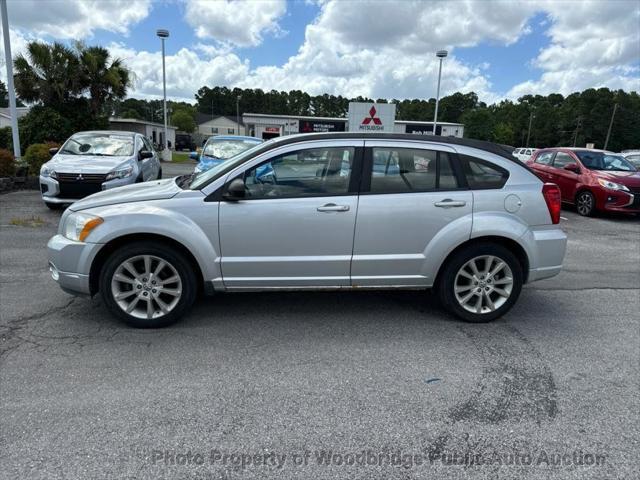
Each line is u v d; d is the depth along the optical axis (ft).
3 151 39.01
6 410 9.23
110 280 12.84
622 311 15.65
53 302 14.97
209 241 12.91
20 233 24.43
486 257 13.87
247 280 13.28
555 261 14.24
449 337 13.21
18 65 69.82
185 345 12.28
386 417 9.36
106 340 12.45
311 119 154.30
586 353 12.42
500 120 341.41
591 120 279.69
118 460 7.97
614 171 36.52
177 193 13.10
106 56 76.18
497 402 9.98
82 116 74.79
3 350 11.74
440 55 79.66
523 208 13.84
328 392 10.22
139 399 9.75
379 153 13.47
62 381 10.36
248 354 11.88
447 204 13.43
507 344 12.84
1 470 7.64
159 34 78.54
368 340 12.88
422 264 13.65
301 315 14.56
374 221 13.26
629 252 24.75
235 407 9.57
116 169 28.91
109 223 12.60
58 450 8.15
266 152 13.19
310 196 13.15
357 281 13.62
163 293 13.21
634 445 8.69
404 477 7.77
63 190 28.30
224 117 307.99
